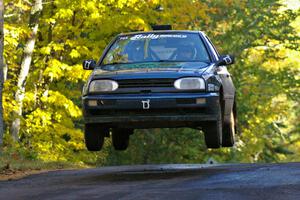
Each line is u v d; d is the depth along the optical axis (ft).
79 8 239.71
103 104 119.55
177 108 118.52
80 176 121.19
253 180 98.63
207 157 401.49
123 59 133.80
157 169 131.03
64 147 249.96
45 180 116.88
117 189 95.25
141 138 351.05
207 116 119.14
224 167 126.00
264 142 490.49
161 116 118.52
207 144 125.49
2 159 171.83
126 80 119.34
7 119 240.12
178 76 119.14
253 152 478.59
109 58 135.03
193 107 118.32
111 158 338.13
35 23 245.86
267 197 82.58
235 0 380.37
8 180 121.08
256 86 434.30
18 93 241.76
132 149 350.02
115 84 119.85
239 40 394.93
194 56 133.80
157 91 118.62
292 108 576.61
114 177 114.83
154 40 137.49
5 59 248.52
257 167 119.44
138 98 118.21
